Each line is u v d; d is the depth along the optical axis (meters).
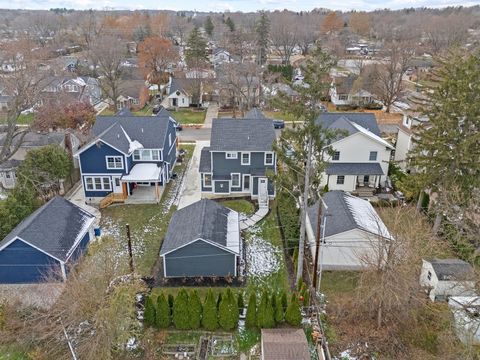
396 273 19.58
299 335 19.39
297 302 20.64
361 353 19.64
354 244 25.00
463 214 24.00
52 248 23.86
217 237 24.70
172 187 37.72
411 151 29.55
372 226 25.45
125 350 19.64
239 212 32.88
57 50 101.88
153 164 36.75
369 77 66.12
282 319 20.98
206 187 36.25
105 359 18.00
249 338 20.45
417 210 27.75
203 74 74.00
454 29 106.31
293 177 24.45
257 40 103.38
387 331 20.81
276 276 25.19
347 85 66.69
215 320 20.70
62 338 19.39
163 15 163.62
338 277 25.09
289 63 97.81
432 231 26.33
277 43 109.19
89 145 33.56
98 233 29.14
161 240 28.97
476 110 25.03
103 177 34.62
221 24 169.00
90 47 81.06
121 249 27.78
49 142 38.72
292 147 25.56
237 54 104.94
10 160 38.12
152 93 78.19
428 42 108.44
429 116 28.11
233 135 35.25
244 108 65.56
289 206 30.31
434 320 20.72
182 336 20.55
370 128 39.16
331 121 39.19
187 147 48.31
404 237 21.38
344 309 22.11
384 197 34.88
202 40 86.50
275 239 29.19
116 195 34.50
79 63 88.31
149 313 20.81
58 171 33.59
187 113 64.44
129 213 32.91
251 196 35.41
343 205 27.64
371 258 21.73
